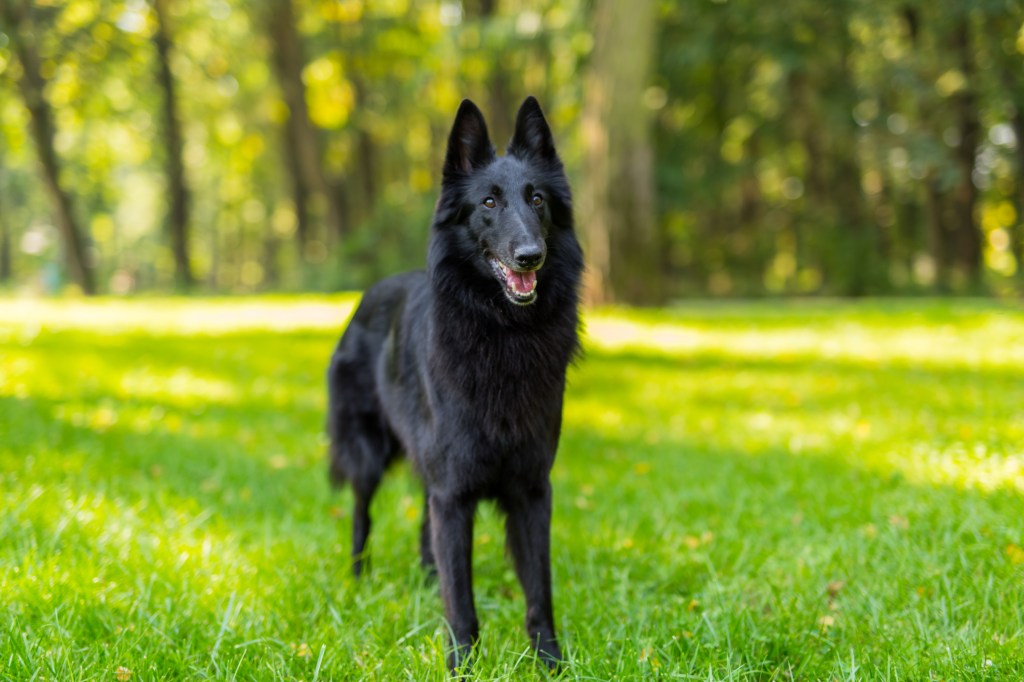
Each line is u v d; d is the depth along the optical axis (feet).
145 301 76.48
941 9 68.23
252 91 99.04
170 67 90.99
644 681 9.99
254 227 168.25
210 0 88.74
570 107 73.05
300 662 10.49
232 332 45.42
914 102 79.82
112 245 198.59
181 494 16.67
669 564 14.11
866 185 100.68
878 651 10.66
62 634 10.46
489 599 12.96
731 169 84.07
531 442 11.14
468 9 83.46
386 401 13.56
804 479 18.26
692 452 21.36
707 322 50.01
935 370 32.32
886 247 100.99
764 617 11.56
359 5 89.92
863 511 15.64
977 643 10.50
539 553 11.25
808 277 97.45
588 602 12.53
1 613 10.93
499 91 83.46
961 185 83.41
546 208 12.00
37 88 77.92
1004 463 17.76
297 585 12.58
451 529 11.18
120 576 12.42
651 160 54.34
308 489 18.21
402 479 18.26
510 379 11.02
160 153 105.40
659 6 70.90
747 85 81.61
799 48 71.67
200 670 9.93
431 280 11.80
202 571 12.70
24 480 16.34
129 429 22.25
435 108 96.02
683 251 98.02
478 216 11.59
